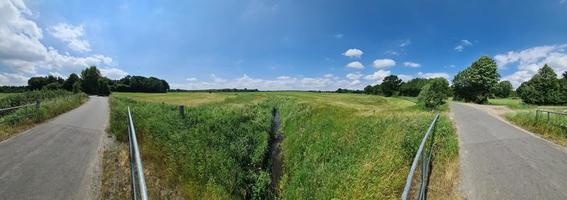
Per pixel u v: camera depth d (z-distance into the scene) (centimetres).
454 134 1134
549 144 977
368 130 1259
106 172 634
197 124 1425
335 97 5156
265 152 1273
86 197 516
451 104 3572
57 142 911
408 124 1215
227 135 1346
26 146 855
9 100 1898
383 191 634
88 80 9031
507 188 602
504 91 9031
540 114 1436
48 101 1992
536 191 584
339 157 1023
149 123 1241
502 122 1573
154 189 580
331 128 1369
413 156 804
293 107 2356
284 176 1052
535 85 4762
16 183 566
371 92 9731
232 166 982
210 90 11800
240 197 855
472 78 5106
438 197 586
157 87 11706
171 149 884
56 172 630
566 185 610
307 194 843
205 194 662
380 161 804
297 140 1366
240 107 2453
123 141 919
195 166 825
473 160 786
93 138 980
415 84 8112
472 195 578
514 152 866
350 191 703
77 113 1836
